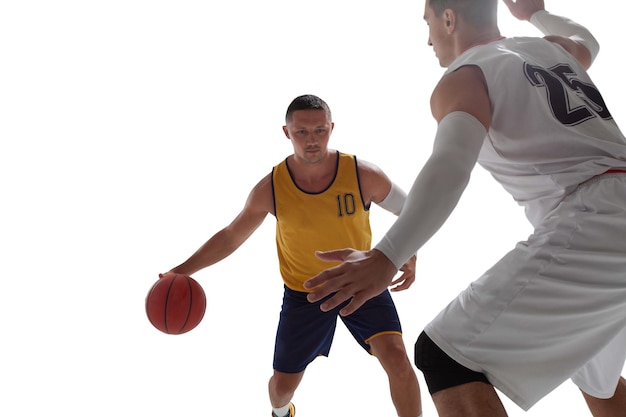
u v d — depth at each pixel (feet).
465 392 7.08
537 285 7.02
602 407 8.45
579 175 7.25
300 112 10.44
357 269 6.44
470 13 8.14
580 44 8.98
